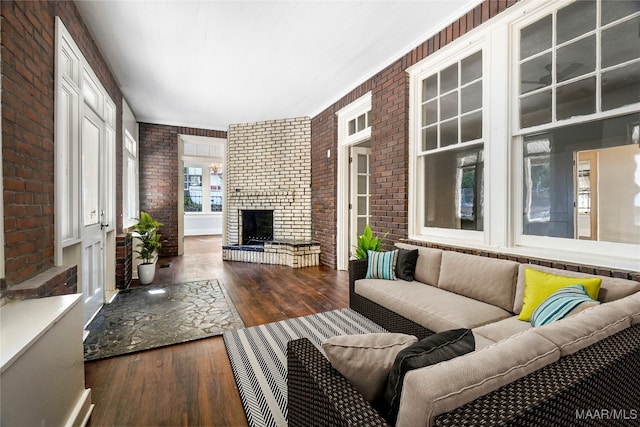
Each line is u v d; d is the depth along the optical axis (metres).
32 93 1.79
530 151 2.37
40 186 1.87
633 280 1.65
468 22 2.62
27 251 1.72
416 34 2.99
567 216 2.17
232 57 3.38
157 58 3.37
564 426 0.70
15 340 1.09
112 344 2.28
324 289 3.79
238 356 2.11
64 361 1.37
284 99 4.78
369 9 2.60
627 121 1.88
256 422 1.48
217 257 6.00
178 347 2.26
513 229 2.45
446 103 3.01
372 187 3.89
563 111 2.13
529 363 0.76
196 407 1.60
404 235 3.36
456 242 2.84
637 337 0.99
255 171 6.02
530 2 2.24
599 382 0.80
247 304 3.21
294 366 1.10
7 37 1.55
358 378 0.91
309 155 5.61
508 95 2.42
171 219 6.14
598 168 2.49
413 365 0.79
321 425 0.87
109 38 2.96
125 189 4.65
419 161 3.31
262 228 6.11
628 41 1.84
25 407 1.07
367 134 4.20
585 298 1.49
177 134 6.20
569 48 2.10
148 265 4.02
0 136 1.48
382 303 2.49
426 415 0.61
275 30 2.88
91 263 2.87
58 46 2.09
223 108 5.21
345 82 4.13
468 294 2.25
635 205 2.37
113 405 1.61
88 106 2.85
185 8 2.53
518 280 2.01
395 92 3.44
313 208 5.55
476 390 0.66
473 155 2.79
